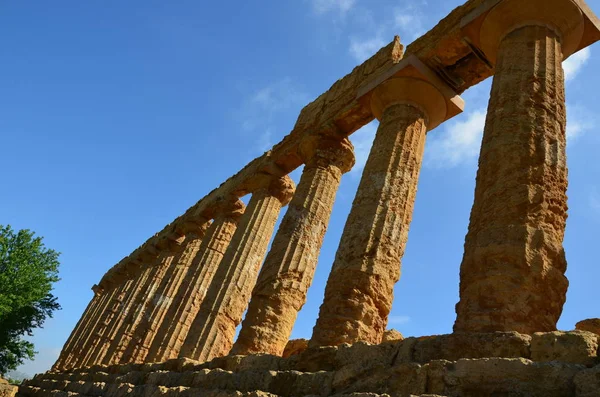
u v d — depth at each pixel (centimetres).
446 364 505
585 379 400
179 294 1723
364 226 994
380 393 552
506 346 509
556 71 877
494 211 708
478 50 1155
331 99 1630
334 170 1480
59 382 1816
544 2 932
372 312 874
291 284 1225
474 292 643
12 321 3266
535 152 748
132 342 1850
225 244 1873
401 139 1155
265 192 1736
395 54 1409
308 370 747
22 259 3384
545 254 642
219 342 1389
